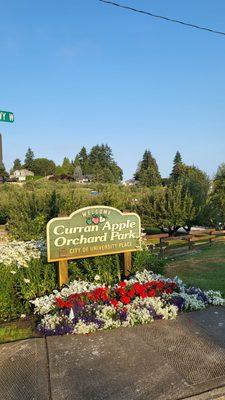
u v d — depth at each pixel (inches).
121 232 239.8
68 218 221.6
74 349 156.8
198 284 261.4
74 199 551.5
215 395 122.2
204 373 134.5
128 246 242.4
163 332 171.6
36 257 222.1
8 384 130.8
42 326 176.2
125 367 140.3
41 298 199.6
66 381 131.6
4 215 808.3
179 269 319.0
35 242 253.1
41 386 129.0
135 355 149.6
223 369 137.0
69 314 179.6
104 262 240.4
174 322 183.9
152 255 270.2
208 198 691.4
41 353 153.7
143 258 252.4
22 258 216.5
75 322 177.2
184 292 216.1
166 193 650.2
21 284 209.6
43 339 167.9
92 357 149.1
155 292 207.6
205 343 158.7
